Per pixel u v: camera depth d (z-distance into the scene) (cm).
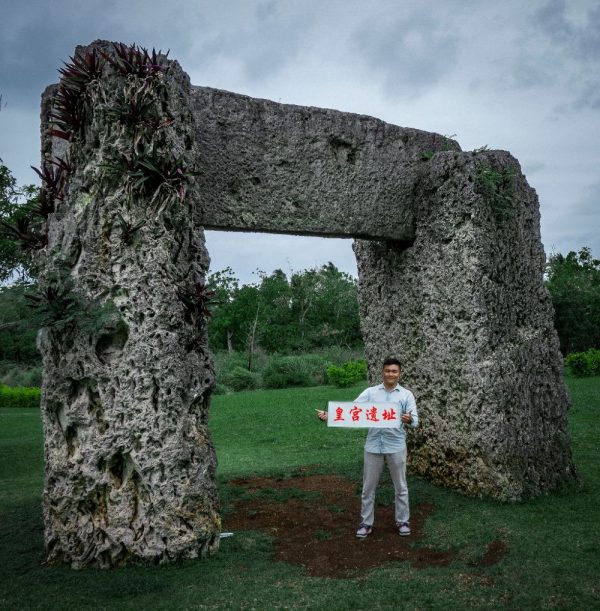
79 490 433
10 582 398
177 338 450
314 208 604
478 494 598
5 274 965
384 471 710
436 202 649
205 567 421
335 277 4509
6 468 882
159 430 435
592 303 3111
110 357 444
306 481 687
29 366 2652
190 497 441
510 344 620
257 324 3541
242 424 1256
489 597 362
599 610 339
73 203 456
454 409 629
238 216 559
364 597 366
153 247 449
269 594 371
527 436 607
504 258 628
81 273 443
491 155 641
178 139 473
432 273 656
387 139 658
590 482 636
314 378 2344
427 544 467
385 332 731
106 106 444
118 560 425
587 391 1436
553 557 418
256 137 573
